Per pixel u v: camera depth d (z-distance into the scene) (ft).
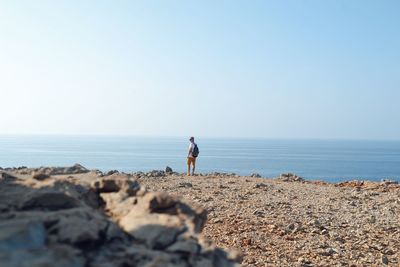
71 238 19.31
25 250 16.90
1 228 17.62
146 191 26.00
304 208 62.95
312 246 47.42
